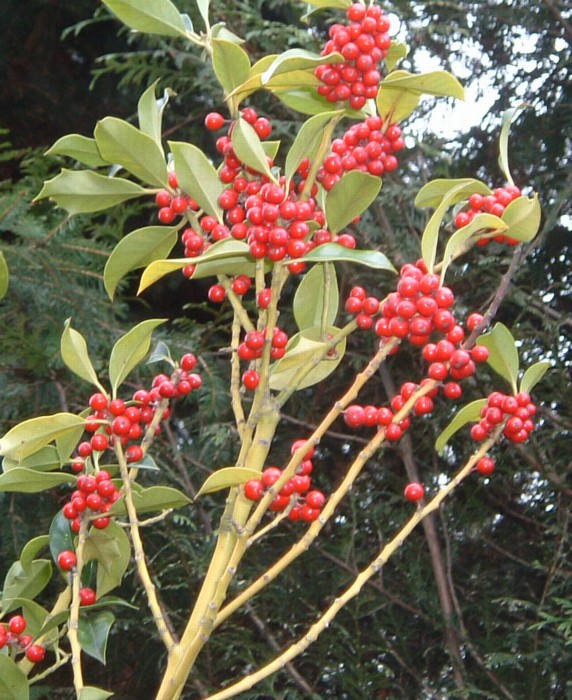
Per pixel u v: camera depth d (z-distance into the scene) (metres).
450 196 0.44
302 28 1.34
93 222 1.46
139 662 1.24
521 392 0.47
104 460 0.83
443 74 0.48
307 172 0.51
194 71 1.29
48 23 1.69
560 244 1.21
